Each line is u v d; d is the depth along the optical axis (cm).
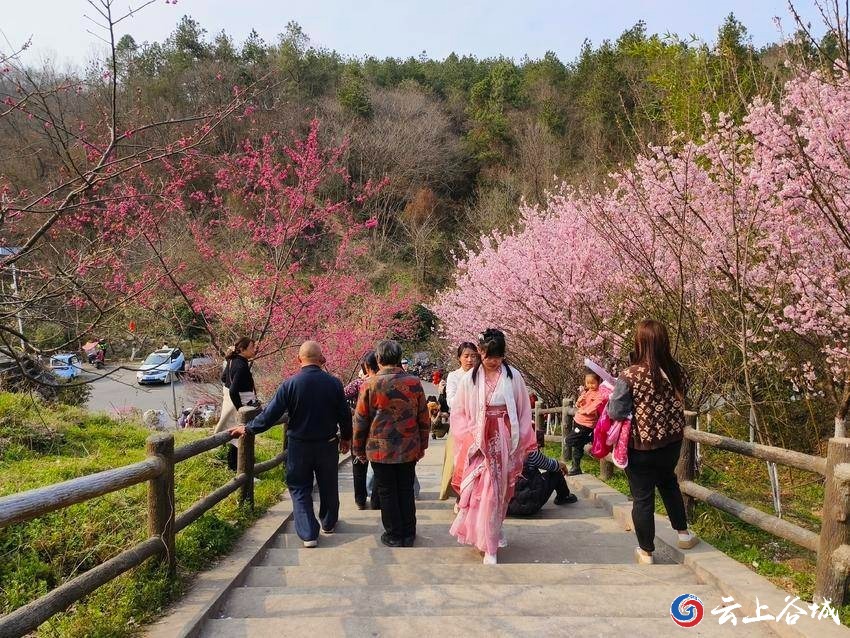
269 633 304
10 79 537
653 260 698
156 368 551
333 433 495
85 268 574
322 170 1233
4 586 380
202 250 1094
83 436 798
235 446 651
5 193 519
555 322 941
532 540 491
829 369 609
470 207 3497
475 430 443
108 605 323
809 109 531
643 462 398
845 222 537
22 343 530
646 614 329
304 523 472
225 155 1070
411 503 482
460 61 5606
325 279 1308
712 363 672
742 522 494
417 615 327
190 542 416
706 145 636
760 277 613
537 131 3238
